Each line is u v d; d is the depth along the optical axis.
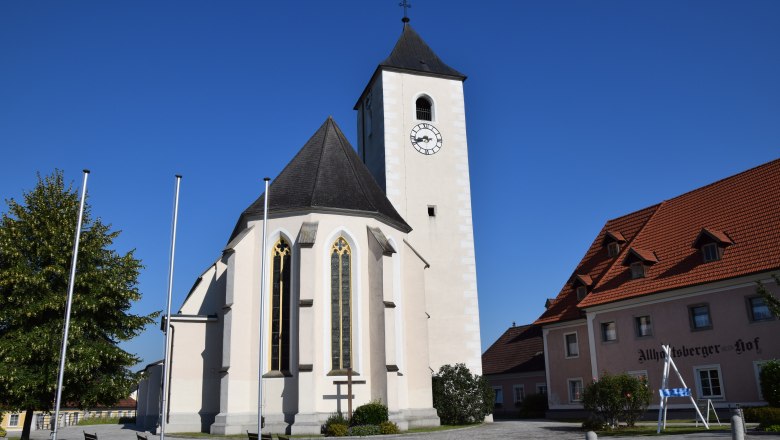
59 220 29.03
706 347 31.89
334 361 30.95
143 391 49.69
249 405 30.81
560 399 42.47
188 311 36.28
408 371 34.19
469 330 41.44
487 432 29.02
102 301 28.53
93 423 71.75
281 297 32.00
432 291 41.62
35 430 56.16
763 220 32.34
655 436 24.16
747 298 30.34
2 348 26.03
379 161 44.59
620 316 37.16
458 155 44.72
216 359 34.12
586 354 40.53
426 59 46.94
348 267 32.44
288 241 32.59
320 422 29.53
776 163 34.75
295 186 34.22
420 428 32.28
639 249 38.88
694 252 34.69
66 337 25.08
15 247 27.70
